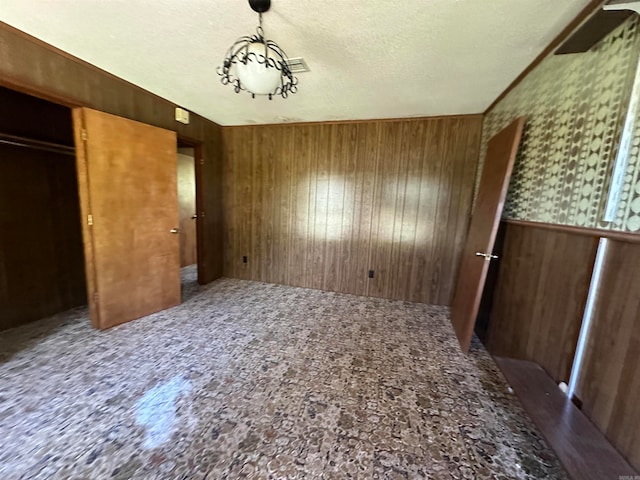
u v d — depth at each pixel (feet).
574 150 4.90
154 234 9.27
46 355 6.87
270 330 8.55
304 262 12.74
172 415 5.08
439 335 8.57
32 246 8.57
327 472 4.10
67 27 5.54
